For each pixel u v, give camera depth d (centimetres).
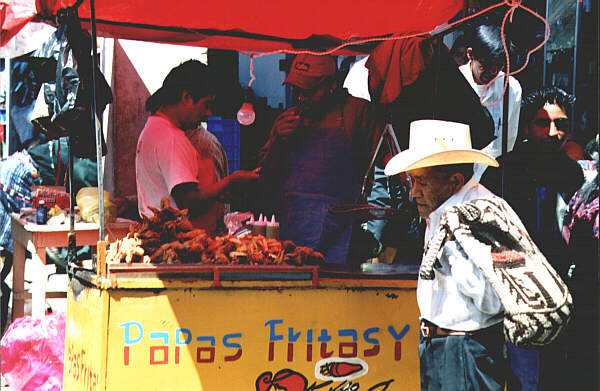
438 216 261
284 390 303
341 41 470
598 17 468
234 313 297
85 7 407
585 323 367
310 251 320
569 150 418
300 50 485
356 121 446
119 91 602
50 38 354
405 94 419
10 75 567
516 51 394
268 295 300
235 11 421
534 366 368
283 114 452
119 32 449
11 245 538
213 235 424
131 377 289
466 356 247
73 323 336
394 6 418
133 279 288
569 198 375
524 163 384
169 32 460
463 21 380
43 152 573
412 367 313
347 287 306
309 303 303
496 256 233
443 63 402
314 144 451
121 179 605
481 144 396
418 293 265
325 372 306
